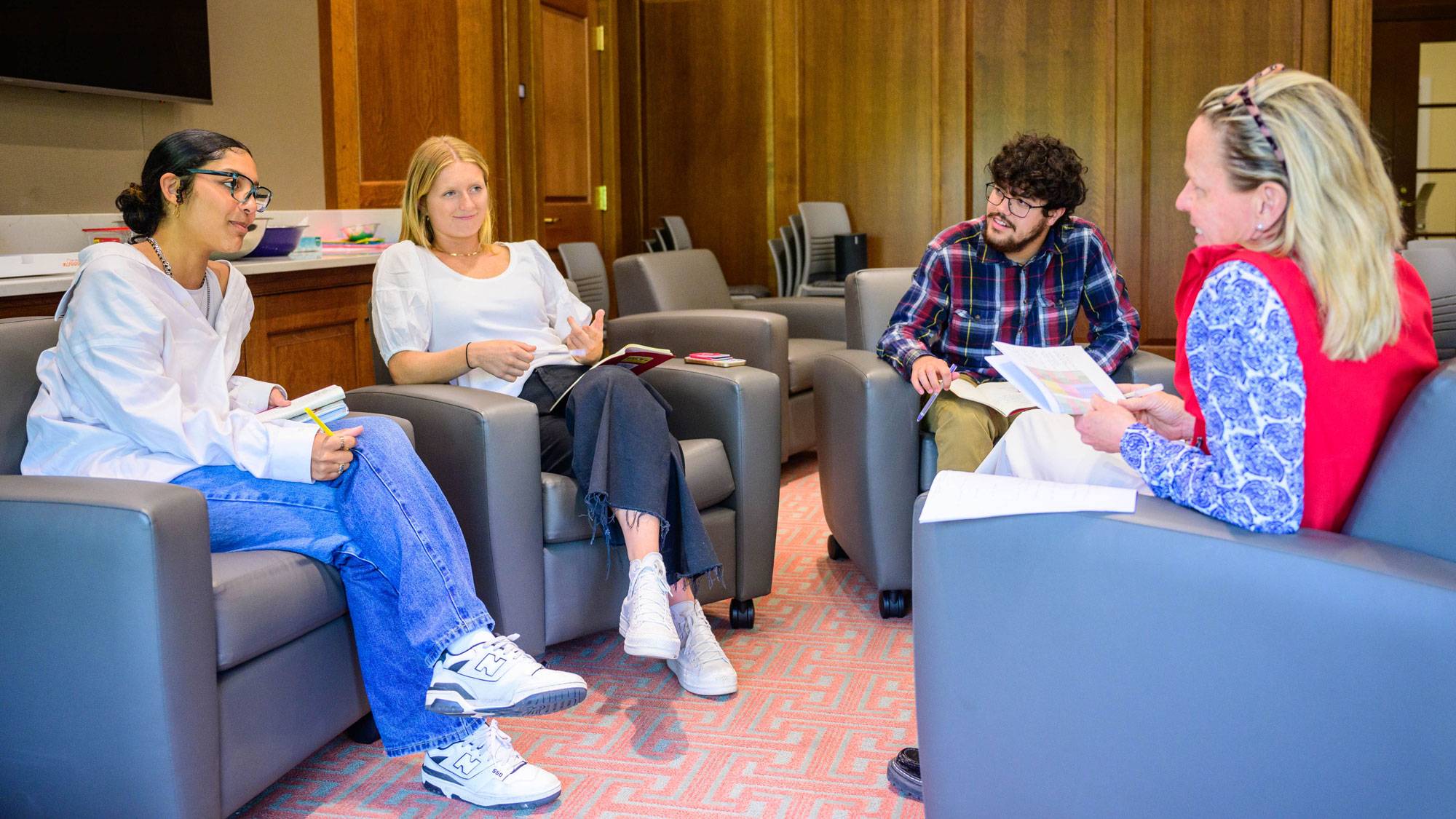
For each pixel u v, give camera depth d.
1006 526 1.32
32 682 1.47
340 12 3.86
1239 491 1.21
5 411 1.69
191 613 1.46
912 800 1.74
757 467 2.42
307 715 1.70
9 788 1.52
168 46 3.13
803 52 5.63
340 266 3.22
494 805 1.73
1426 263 2.69
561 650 2.38
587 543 2.21
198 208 1.80
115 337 1.69
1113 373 2.48
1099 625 1.27
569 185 5.19
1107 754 1.29
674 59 5.78
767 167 5.73
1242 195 1.24
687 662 2.16
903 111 5.53
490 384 2.38
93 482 1.49
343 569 1.74
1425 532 1.17
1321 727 1.15
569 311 2.59
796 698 2.12
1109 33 5.27
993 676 1.36
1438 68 6.48
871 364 2.50
